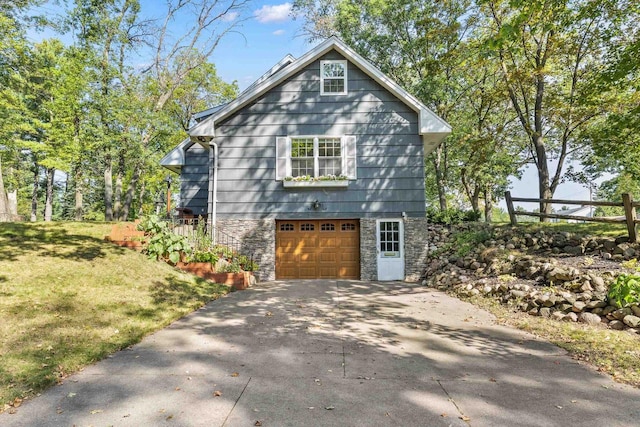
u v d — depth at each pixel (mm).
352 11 22453
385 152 13125
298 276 13070
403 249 12812
